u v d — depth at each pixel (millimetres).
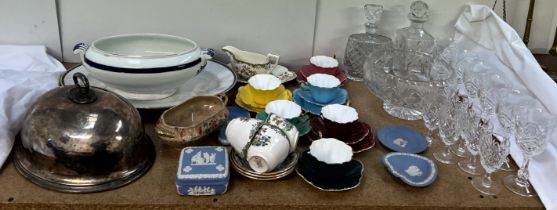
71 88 751
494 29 1110
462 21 1166
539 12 1191
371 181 758
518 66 1021
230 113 919
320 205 693
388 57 1117
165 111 840
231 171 752
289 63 1208
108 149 684
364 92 1109
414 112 1007
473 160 837
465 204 713
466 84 1045
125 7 1096
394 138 883
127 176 716
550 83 934
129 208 672
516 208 716
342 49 1209
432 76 1060
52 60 1100
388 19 1190
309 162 739
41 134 679
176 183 682
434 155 847
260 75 960
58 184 684
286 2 1122
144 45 987
